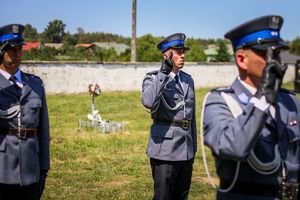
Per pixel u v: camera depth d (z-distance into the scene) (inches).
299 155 86.7
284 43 82.5
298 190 83.9
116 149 330.0
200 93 897.5
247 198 83.5
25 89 140.0
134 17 948.6
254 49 82.2
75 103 665.0
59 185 236.5
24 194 140.9
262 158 82.4
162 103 167.3
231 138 76.6
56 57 1143.6
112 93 863.7
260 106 75.1
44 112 145.3
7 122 136.0
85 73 860.6
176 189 174.6
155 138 168.9
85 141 355.9
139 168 274.1
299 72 618.5
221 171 86.4
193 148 174.4
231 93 87.0
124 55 1622.8
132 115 546.3
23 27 139.4
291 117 86.6
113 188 232.2
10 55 135.9
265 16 82.1
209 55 2137.1
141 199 215.5
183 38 171.5
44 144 144.9
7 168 134.9
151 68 942.4
